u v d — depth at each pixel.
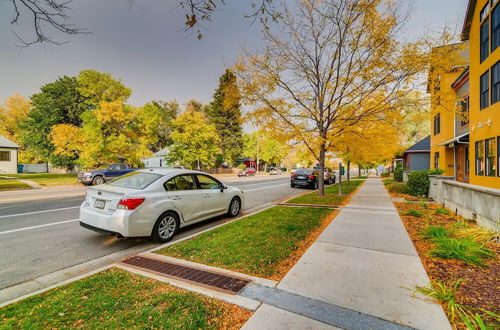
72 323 2.34
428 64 7.60
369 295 2.81
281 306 2.60
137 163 24.36
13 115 42.44
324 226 5.89
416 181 11.34
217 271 3.47
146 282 3.15
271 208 8.42
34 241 5.18
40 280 3.51
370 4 7.82
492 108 9.41
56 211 8.32
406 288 2.96
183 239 4.98
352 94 9.01
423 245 4.49
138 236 4.65
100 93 25.70
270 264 3.69
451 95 7.88
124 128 23.70
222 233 5.28
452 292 2.80
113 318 2.41
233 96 9.20
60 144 22.23
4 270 3.82
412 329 2.25
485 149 9.92
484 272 3.38
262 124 9.52
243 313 2.50
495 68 9.31
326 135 10.01
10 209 8.71
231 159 47.88
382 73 8.25
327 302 2.68
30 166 39.22
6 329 2.24
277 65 9.12
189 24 3.08
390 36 7.93
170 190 5.41
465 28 11.51
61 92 32.38
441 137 16.05
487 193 5.26
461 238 4.58
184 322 2.35
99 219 4.67
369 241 4.72
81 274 3.66
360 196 11.35
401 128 9.96
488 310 2.52
